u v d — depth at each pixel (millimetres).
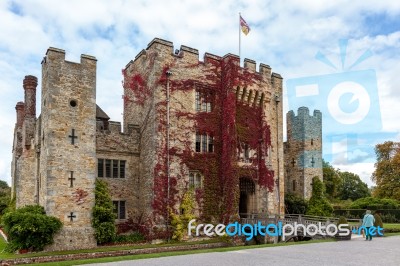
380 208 50094
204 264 13492
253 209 31938
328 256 15273
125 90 33812
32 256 20484
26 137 33688
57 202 24094
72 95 25797
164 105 28562
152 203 27219
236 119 31203
